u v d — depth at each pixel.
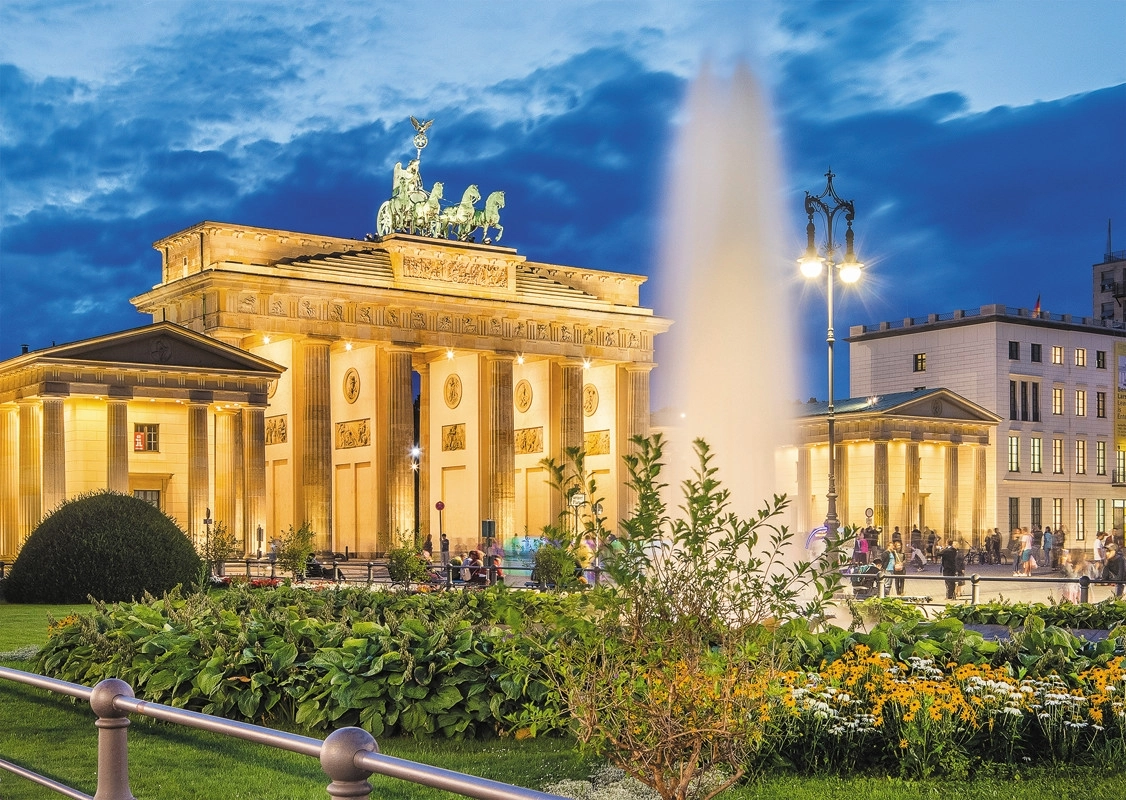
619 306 128.00
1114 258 183.88
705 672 13.57
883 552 68.44
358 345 115.00
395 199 124.12
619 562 13.66
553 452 125.94
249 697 21.42
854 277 52.97
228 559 84.88
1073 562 79.06
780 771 17.06
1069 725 17.66
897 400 111.81
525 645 19.08
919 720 17.23
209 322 105.62
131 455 90.38
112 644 24.97
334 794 7.05
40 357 85.44
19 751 19.25
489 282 121.19
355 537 117.19
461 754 18.78
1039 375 125.62
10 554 95.56
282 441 112.50
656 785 13.72
